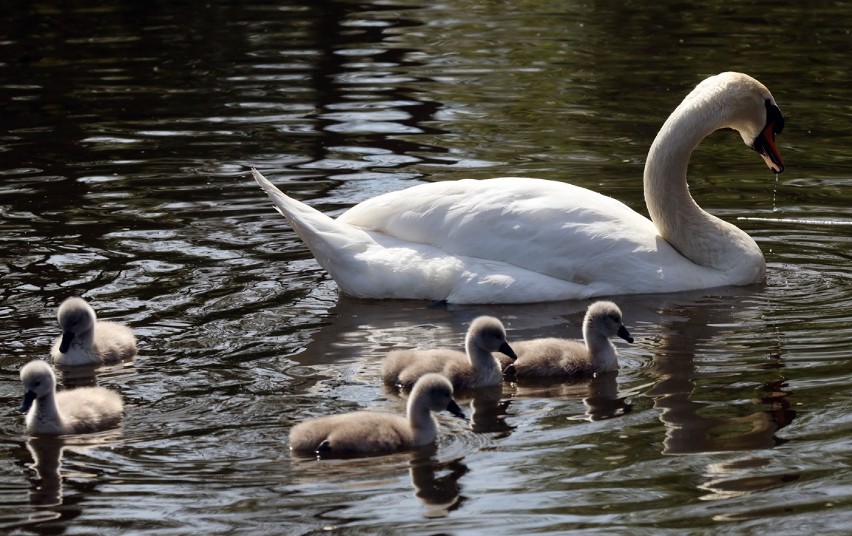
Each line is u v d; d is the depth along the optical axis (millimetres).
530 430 11086
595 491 9789
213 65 27047
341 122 22750
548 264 15039
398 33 30453
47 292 14609
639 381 12250
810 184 19359
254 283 15164
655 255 15188
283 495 9781
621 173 19625
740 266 15383
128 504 9648
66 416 11000
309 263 16000
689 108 15695
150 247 16312
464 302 14828
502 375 12562
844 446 10492
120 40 29531
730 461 10273
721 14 32344
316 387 12086
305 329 13758
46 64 27125
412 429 10781
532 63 27312
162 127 22391
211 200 18391
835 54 27484
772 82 25344
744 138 16219
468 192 15484
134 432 11008
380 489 9891
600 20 32062
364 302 14828
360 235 15250
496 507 9555
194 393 11891
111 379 12242
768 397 11641
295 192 18766
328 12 32969
